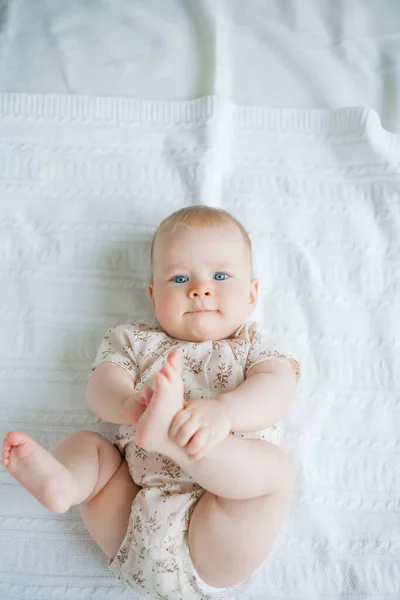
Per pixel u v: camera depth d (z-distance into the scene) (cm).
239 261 109
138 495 97
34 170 129
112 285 123
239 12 145
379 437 116
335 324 122
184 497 94
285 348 120
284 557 109
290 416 117
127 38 142
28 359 118
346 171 131
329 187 130
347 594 108
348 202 129
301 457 114
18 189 128
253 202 129
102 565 108
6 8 144
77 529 109
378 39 143
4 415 115
